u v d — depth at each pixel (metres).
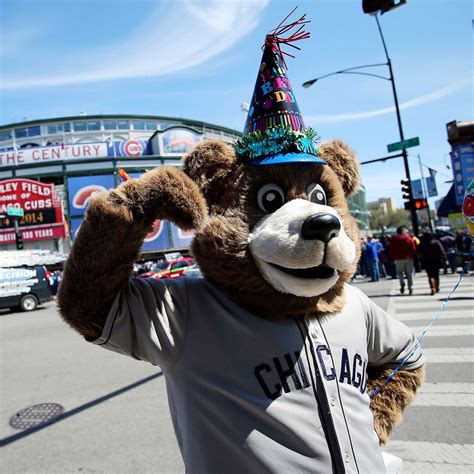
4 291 14.51
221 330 1.23
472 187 1.84
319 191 1.38
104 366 5.80
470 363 4.48
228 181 1.34
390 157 15.39
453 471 2.64
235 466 1.11
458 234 13.62
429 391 3.86
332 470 1.14
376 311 1.58
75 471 2.96
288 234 1.14
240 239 1.22
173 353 1.21
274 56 1.45
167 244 33.69
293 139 1.31
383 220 83.31
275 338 1.23
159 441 3.34
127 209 1.12
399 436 3.12
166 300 1.25
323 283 1.19
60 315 1.19
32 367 6.07
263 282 1.24
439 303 8.05
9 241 30.27
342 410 1.23
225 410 1.15
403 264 9.62
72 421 3.87
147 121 62.88
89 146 39.03
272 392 1.17
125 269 1.16
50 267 20.67
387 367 1.57
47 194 30.83
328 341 1.32
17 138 60.59
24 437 3.59
